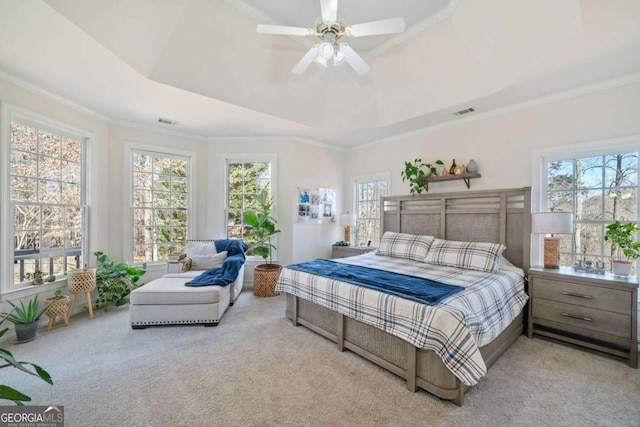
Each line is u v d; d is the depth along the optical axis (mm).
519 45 2402
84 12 1970
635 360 2254
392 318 2070
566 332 2816
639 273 2621
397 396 1903
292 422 1664
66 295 3256
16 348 2510
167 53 2549
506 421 1675
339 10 2443
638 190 2627
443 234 3793
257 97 3295
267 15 2539
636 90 2596
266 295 4086
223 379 2076
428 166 3975
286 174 4648
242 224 4742
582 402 1842
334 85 3580
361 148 5078
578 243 2980
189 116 3664
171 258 3992
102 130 3725
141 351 2477
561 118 2992
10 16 1906
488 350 2244
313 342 2680
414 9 2447
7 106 2684
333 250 4965
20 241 2893
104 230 3773
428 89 3254
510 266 3092
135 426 1621
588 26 1987
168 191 4398
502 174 3398
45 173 3131
